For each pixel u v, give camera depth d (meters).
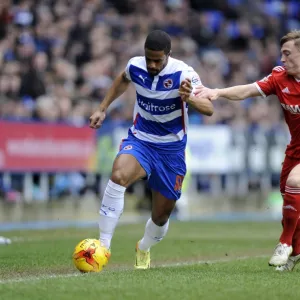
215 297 17.44
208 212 64.62
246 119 70.12
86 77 64.31
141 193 62.09
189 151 62.22
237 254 31.81
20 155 54.03
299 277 21.19
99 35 68.12
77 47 65.88
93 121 24.78
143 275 21.16
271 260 22.36
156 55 22.38
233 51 80.88
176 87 23.00
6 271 24.06
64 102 59.50
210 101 22.84
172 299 17.09
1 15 62.78
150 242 24.55
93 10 70.25
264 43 84.75
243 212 66.94
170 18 76.56
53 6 67.31
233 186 66.25
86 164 57.50
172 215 61.41
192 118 63.91
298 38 22.33
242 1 87.75
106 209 23.22
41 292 17.78
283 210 22.61
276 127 68.31
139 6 76.38
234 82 76.81
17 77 58.19
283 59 22.53
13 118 54.94
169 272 22.44
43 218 56.16
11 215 54.47
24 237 39.44
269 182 68.12
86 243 22.88
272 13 90.56
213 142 63.97
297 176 22.31
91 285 18.83
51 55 63.62
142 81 23.25
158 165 23.55
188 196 63.59
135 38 71.19
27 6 64.94
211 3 83.44
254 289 18.59
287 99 22.86
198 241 37.84
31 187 55.62
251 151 66.38
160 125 23.38
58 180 57.00
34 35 63.59
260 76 80.81
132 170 23.11
